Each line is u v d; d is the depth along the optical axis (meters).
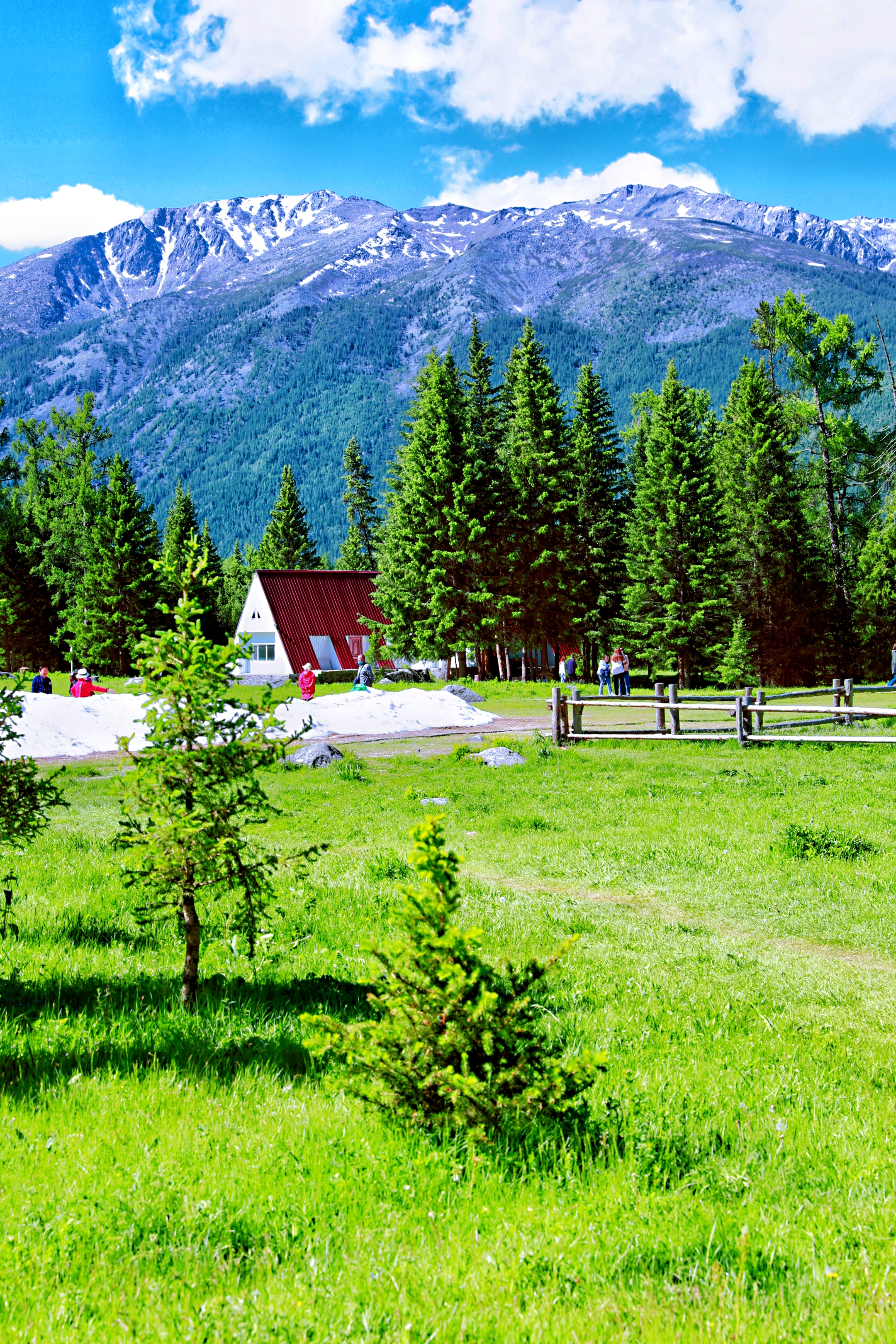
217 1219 3.79
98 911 9.23
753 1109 5.32
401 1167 4.30
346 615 79.19
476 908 10.09
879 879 11.02
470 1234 3.80
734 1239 3.76
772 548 63.22
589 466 68.25
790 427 63.81
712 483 63.50
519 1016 4.86
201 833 6.13
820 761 21.88
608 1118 4.88
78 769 22.95
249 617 80.75
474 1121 4.50
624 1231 3.80
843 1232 3.90
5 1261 3.46
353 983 7.30
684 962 8.57
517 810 16.47
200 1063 5.55
